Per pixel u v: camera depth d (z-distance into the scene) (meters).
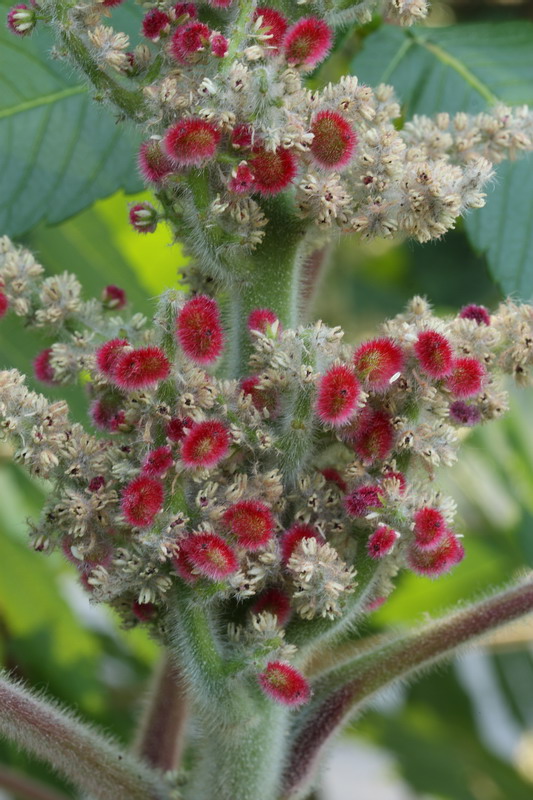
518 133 0.39
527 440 0.49
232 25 0.36
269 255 0.37
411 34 0.43
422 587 0.49
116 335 0.38
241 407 0.36
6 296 0.38
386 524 0.36
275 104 0.35
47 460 0.36
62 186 0.42
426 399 0.36
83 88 0.42
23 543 0.48
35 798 0.43
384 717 0.55
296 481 0.36
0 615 0.49
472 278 0.65
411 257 0.67
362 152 0.36
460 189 0.36
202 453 0.35
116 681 0.53
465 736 0.56
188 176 0.36
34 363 0.38
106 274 0.46
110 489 0.36
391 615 0.49
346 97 0.36
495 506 0.50
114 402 0.36
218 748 0.37
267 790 0.37
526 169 0.41
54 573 0.48
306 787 0.38
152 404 0.35
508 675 0.58
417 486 0.36
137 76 0.36
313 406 0.36
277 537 0.36
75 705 0.49
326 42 0.36
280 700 0.35
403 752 0.55
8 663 0.49
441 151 0.39
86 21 0.36
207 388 0.36
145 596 0.36
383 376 0.36
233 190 0.36
